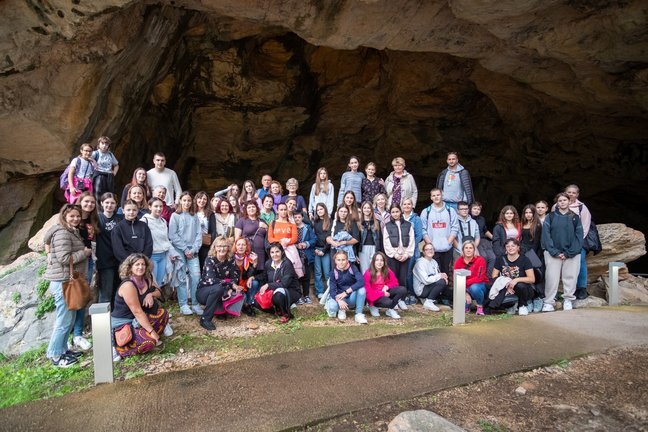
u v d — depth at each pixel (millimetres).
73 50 7137
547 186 14547
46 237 4230
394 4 7312
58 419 2855
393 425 2635
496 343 4113
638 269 15203
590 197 15070
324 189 6934
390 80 13719
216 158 14781
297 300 5711
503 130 14055
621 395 3172
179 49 10617
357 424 2791
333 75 13938
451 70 12625
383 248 6238
